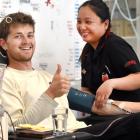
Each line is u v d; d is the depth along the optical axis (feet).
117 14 10.47
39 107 5.65
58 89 5.63
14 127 4.92
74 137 4.02
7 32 6.58
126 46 7.75
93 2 7.82
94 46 7.92
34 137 4.56
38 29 8.73
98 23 7.73
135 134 4.83
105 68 7.73
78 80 9.44
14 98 6.05
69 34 9.35
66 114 5.03
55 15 9.08
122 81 7.29
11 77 6.29
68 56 9.33
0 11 8.08
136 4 10.84
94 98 7.57
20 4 8.41
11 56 6.61
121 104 7.11
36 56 8.70
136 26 10.86
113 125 4.72
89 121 7.16
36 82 6.50
